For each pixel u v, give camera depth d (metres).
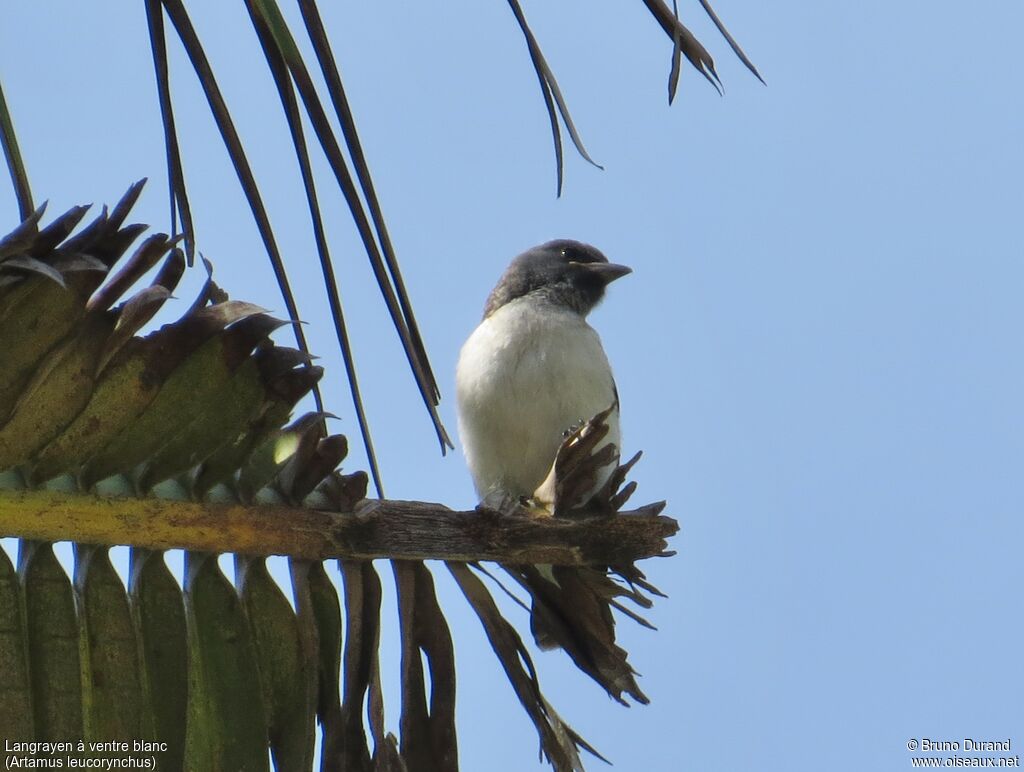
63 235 5.04
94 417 5.35
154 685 5.26
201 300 5.55
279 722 5.59
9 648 5.06
